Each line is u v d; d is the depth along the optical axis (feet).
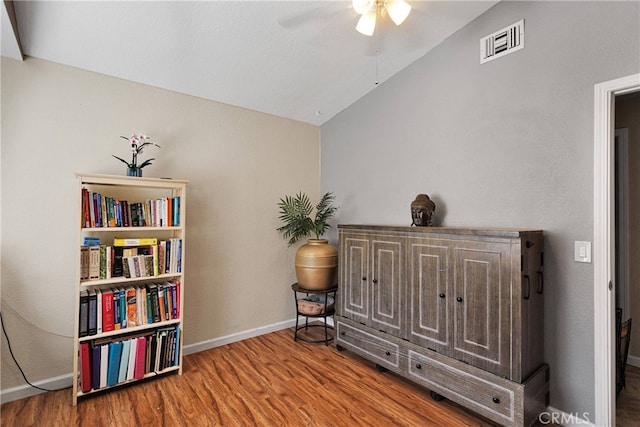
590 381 6.32
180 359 8.53
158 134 9.32
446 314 7.31
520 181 7.35
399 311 8.34
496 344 6.45
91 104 8.28
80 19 6.64
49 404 7.16
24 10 6.21
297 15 7.32
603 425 6.13
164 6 6.64
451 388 7.11
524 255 6.28
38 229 7.59
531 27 7.20
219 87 9.74
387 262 8.70
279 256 12.02
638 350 9.29
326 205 12.49
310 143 12.94
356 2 6.36
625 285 9.49
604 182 6.14
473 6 7.79
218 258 10.48
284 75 9.57
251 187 11.25
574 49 6.56
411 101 9.76
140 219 8.17
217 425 6.56
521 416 6.01
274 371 8.80
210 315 10.32
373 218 10.96
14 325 7.34
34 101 7.54
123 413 6.89
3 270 7.23
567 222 6.63
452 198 8.69
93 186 8.24
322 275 10.50
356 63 9.48
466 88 8.40
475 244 6.84
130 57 7.98
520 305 6.16
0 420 6.58
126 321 7.86
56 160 7.80
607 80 6.13
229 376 8.51
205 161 10.20
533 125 7.15
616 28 6.04
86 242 7.65
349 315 9.79
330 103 11.59
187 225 9.82
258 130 11.46
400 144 10.08
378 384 8.21
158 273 8.27
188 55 8.18
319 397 7.59
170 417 6.79
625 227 9.52
